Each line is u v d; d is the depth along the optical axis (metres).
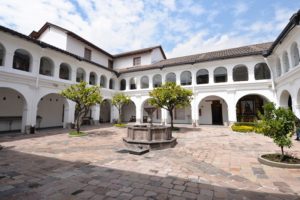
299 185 3.59
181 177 4.08
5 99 12.47
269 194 3.24
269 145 7.64
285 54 10.98
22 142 8.44
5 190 3.39
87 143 8.27
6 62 10.05
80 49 17.61
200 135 10.80
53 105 15.79
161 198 3.10
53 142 8.48
